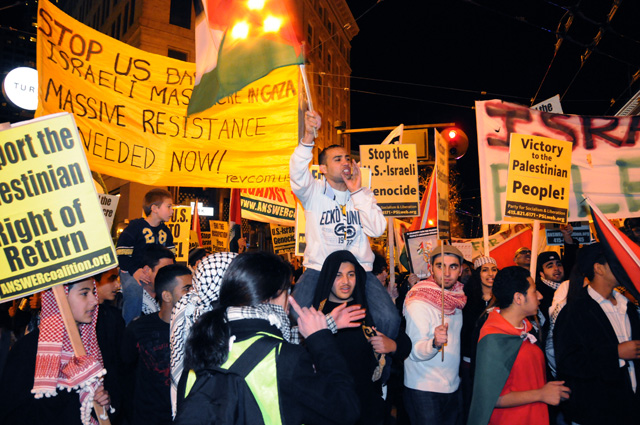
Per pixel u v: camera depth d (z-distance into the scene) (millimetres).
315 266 3750
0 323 4809
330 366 2256
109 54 6082
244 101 6637
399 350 3840
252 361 2092
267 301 2342
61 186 3297
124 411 4453
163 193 5930
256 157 6496
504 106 7445
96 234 3305
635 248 3934
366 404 3439
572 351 3943
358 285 3602
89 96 5875
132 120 6141
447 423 4609
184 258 8352
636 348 3805
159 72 6367
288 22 3807
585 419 3859
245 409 2033
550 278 6473
